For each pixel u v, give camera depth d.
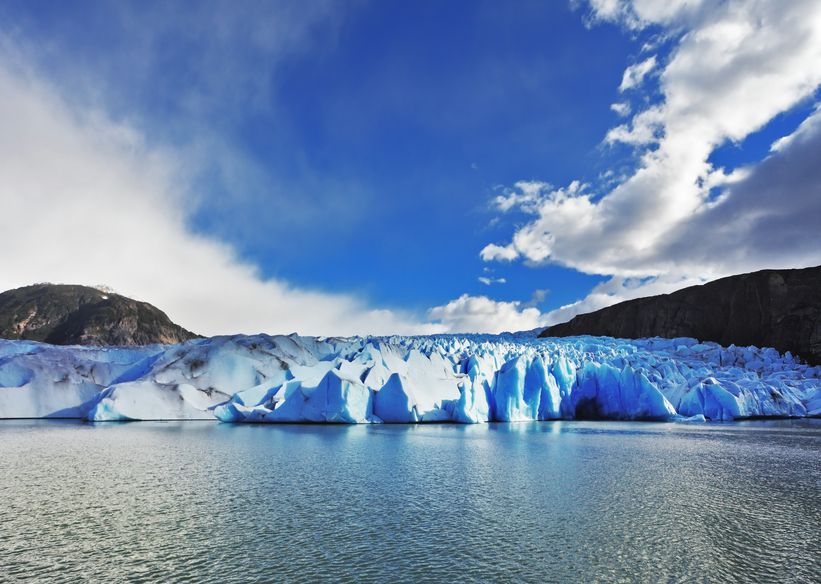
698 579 11.64
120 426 41.22
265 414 44.44
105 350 60.16
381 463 24.80
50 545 13.77
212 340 55.75
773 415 53.78
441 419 46.12
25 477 21.75
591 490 19.39
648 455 27.28
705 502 17.69
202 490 19.44
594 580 11.59
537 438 34.50
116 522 15.62
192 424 43.16
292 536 14.32
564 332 112.88
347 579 11.60
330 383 44.22
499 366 55.16
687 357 70.12
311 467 23.75
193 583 11.45
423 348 61.84
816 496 18.55
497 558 12.77
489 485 20.12
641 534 14.46
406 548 13.41
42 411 49.09
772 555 13.01
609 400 53.28
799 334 77.00
